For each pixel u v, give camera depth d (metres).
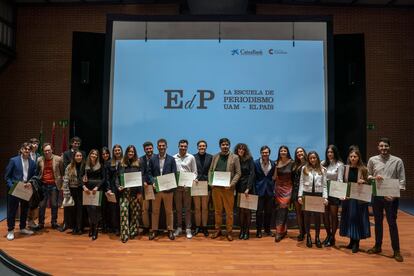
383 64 11.09
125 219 5.53
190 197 5.88
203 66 6.83
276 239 5.57
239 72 6.81
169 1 10.95
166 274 4.00
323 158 6.73
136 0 10.97
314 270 4.17
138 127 6.73
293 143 6.73
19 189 5.46
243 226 5.79
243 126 6.73
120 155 5.78
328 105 6.78
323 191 5.20
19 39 11.17
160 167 5.73
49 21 11.18
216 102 6.77
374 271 4.14
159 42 6.87
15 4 11.09
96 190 5.58
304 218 5.49
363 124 7.57
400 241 5.61
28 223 6.20
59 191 6.38
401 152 10.96
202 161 5.98
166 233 6.08
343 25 11.11
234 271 4.12
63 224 6.26
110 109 6.76
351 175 5.01
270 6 11.07
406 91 11.05
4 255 4.61
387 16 11.16
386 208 4.69
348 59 7.67
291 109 6.78
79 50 7.45
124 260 4.52
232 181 5.56
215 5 9.38
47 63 11.13
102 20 11.14
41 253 4.80
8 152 11.02
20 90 11.10
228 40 6.87
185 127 6.73
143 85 6.80
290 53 6.86
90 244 5.29
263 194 5.83
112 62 6.84
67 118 11.05
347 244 5.41
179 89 6.79
